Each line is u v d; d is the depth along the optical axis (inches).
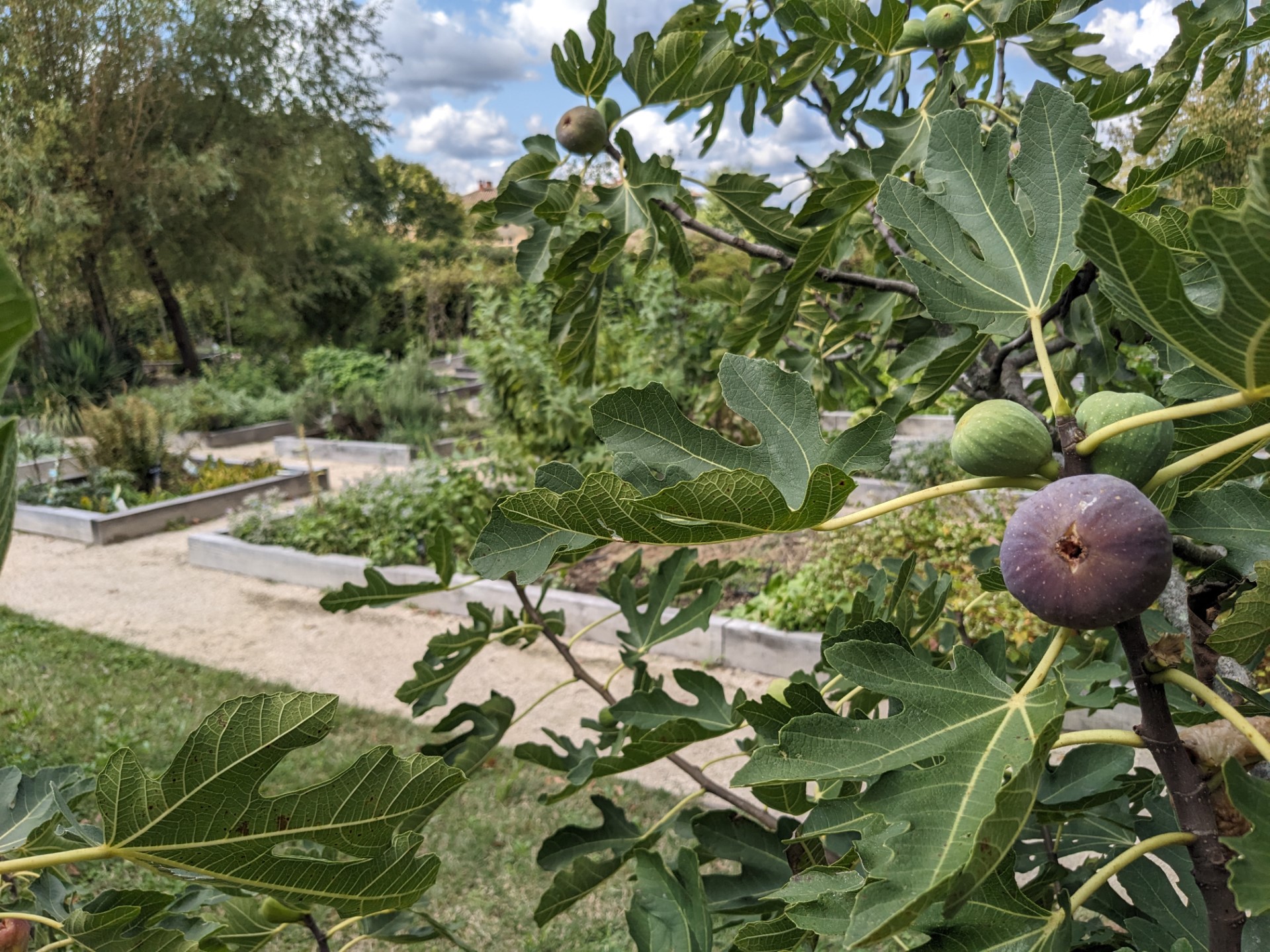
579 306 112.1
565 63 102.5
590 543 39.9
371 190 1738.4
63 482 572.7
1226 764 29.5
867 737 35.4
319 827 39.9
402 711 275.0
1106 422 36.6
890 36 90.8
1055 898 62.4
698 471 42.1
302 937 172.4
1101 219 27.6
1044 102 46.9
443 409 781.9
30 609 375.6
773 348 103.0
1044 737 30.8
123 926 46.1
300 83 1209.4
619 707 72.1
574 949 169.0
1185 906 57.6
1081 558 32.1
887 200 47.8
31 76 956.6
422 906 174.7
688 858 63.2
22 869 37.2
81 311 1165.1
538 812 215.2
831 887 40.4
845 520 36.1
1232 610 39.1
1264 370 29.6
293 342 1332.4
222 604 377.1
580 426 428.1
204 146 1121.4
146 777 36.7
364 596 84.0
